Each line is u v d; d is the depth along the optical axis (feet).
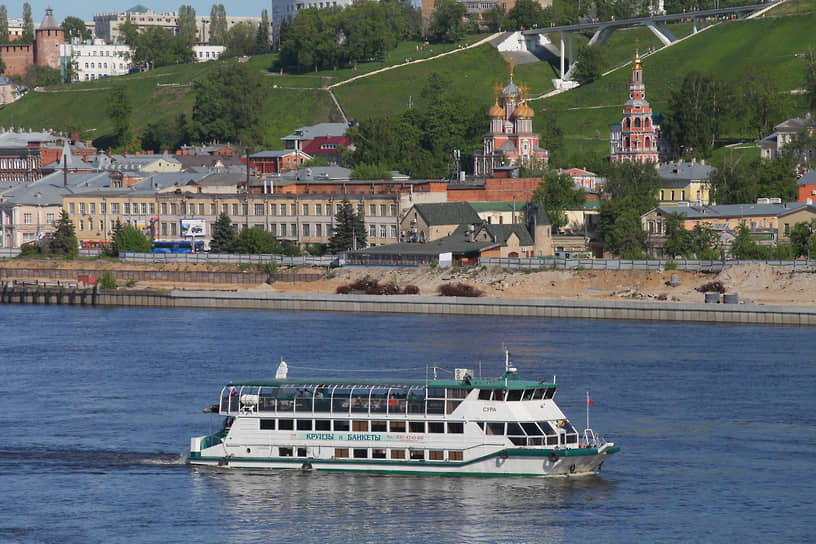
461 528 639.35
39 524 653.71
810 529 639.35
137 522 653.71
